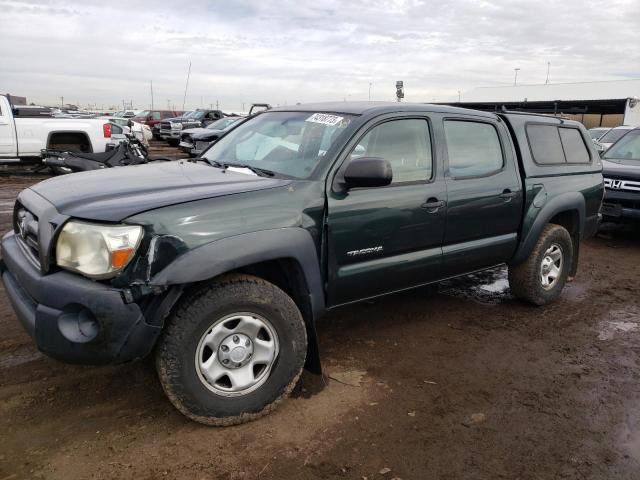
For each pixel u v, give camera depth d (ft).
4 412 10.09
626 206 25.18
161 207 9.10
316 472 8.86
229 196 9.81
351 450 9.46
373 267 11.93
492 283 19.42
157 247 8.80
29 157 41.83
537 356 13.52
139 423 9.94
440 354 13.41
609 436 10.18
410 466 9.10
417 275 13.07
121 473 8.63
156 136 102.01
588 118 136.26
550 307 17.16
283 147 12.50
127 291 8.60
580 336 14.89
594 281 20.29
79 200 9.46
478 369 12.69
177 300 9.34
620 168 25.80
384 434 9.95
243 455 9.20
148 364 12.03
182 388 9.30
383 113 12.28
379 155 12.12
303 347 10.52
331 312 15.93
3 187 37.93
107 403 10.53
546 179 16.08
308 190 10.72
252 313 9.86
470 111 14.52
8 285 10.41
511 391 11.72
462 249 13.91
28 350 12.57
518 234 15.65
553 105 125.59
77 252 8.80
